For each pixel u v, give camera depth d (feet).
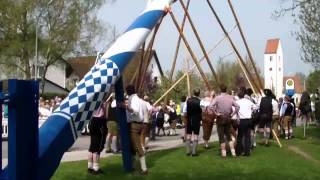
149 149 60.08
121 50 33.35
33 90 22.65
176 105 113.09
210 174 41.68
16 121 21.77
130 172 42.68
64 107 27.86
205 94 65.00
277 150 58.95
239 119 53.31
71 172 42.01
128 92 43.21
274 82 295.48
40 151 24.88
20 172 21.94
